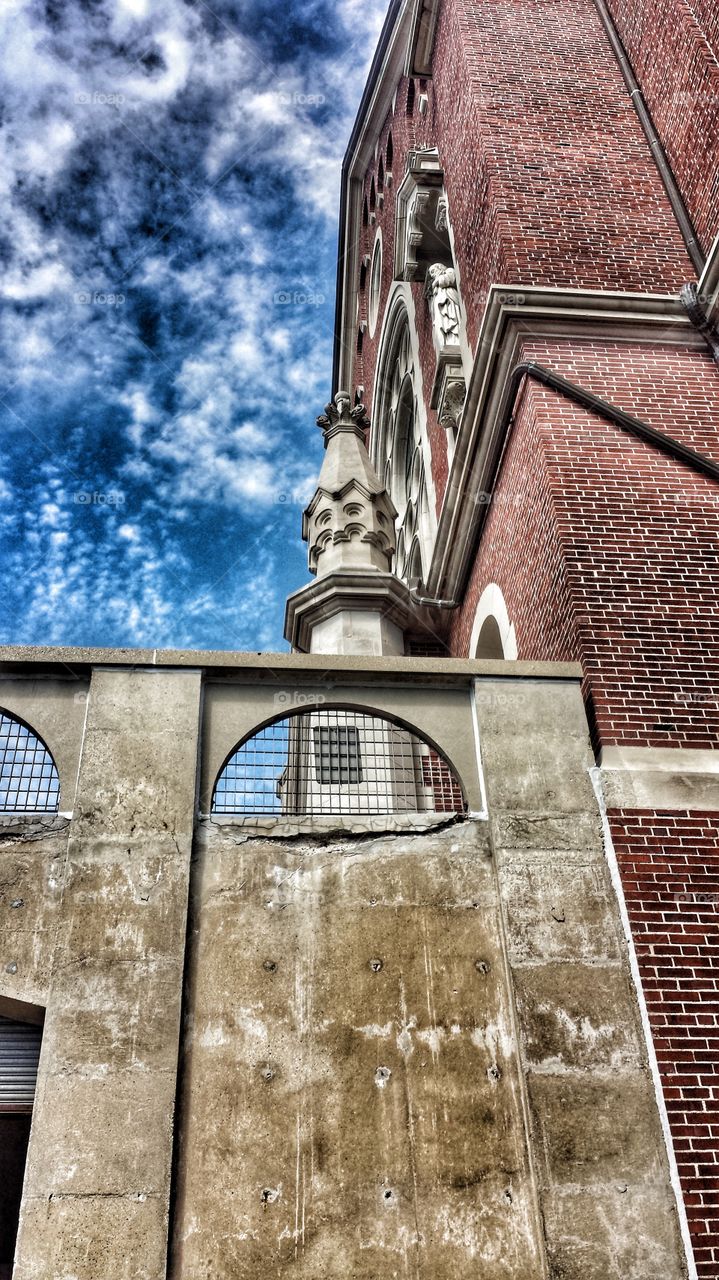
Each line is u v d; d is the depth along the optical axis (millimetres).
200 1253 5848
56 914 6719
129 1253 5730
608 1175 6168
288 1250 5895
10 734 7523
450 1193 6133
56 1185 5887
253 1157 6129
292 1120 6250
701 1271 5863
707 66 10914
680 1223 6051
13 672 7629
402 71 21875
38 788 7352
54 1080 6164
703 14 11328
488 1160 6242
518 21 13742
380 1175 6145
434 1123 6316
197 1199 5984
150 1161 5992
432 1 16094
